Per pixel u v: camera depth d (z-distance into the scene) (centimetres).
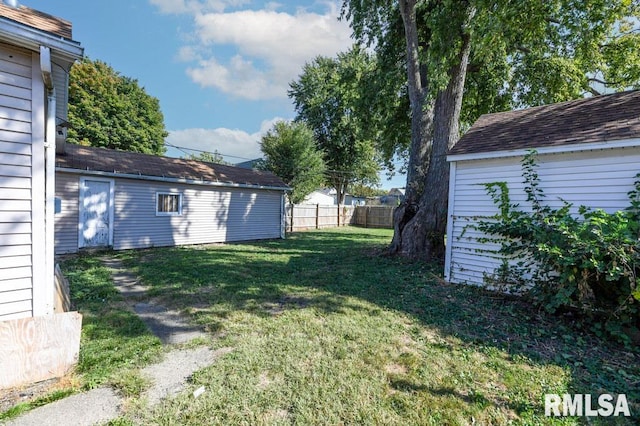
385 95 1030
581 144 434
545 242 417
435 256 752
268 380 249
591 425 209
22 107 282
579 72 918
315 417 208
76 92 2077
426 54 745
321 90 2386
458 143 615
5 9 286
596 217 384
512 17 523
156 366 268
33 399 219
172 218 987
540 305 425
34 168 289
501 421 210
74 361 255
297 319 379
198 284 527
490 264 537
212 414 209
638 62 893
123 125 2281
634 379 267
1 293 273
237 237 1164
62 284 362
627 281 334
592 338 348
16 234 280
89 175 820
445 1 643
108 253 824
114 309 403
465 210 577
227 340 319
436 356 296
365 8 873
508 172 519
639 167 403
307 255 855
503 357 300
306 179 1917
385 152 1377
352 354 294
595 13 560
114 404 218
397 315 402
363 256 824
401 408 220
